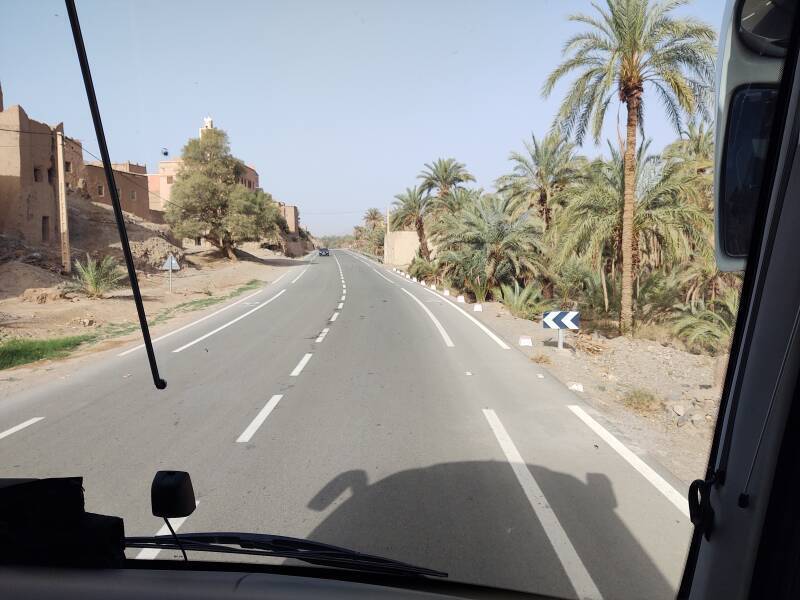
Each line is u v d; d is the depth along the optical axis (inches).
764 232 48.6
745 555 46.1
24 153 1397.6
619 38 687.1
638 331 816.3
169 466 248.8
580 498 202.8
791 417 44.6
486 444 266.4
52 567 68.3
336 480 225.9
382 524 184.7
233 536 112.3
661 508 193.8
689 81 675.4
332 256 4429.1
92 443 286.2
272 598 68.7
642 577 150.1
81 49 52.0
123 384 430.3
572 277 1085.1
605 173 807.7
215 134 2524.6
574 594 142.0
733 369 51.5
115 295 1250.0
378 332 680.4
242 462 250.8
